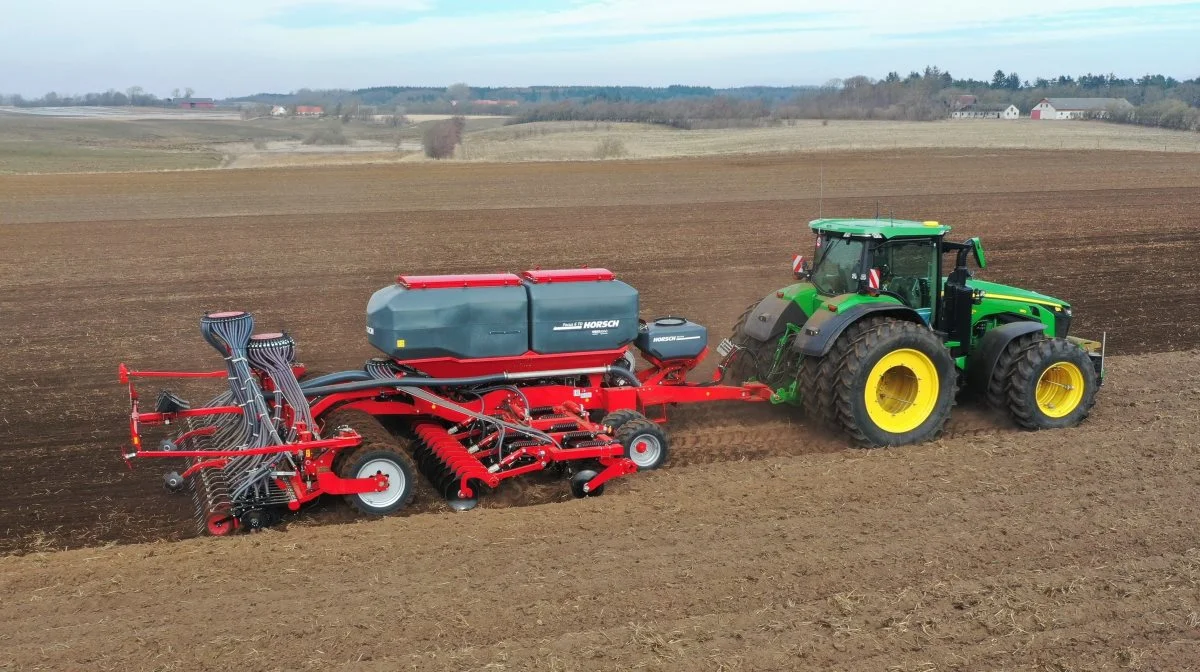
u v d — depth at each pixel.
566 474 8.09
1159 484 7.62
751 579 6.05
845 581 6.02
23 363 12.52
